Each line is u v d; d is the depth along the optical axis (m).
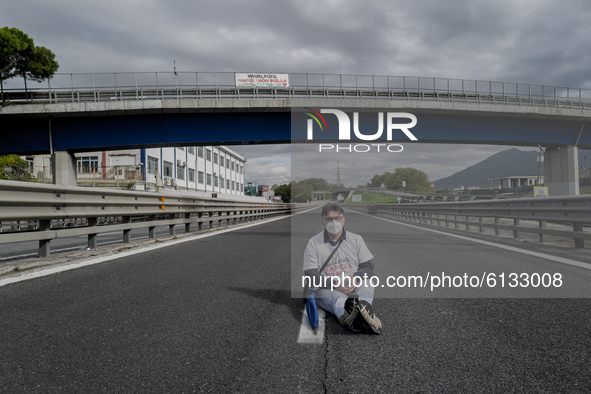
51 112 23.86
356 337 2.62
